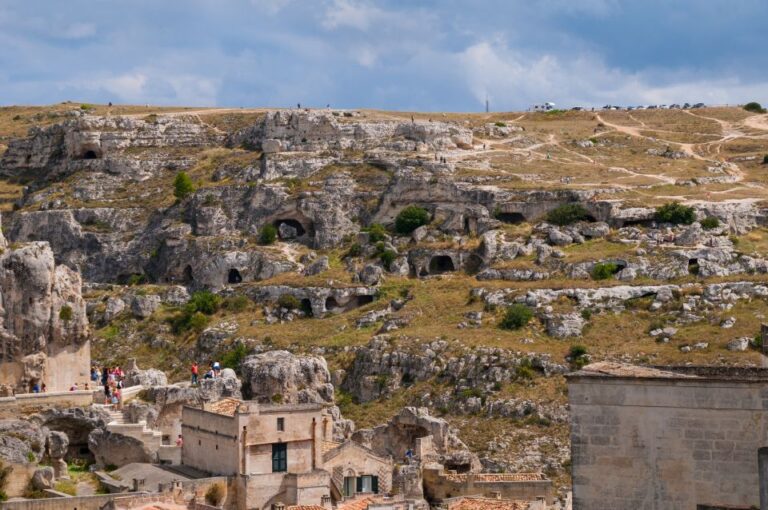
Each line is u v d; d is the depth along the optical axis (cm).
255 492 19912
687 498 11350
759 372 11681
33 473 19838
